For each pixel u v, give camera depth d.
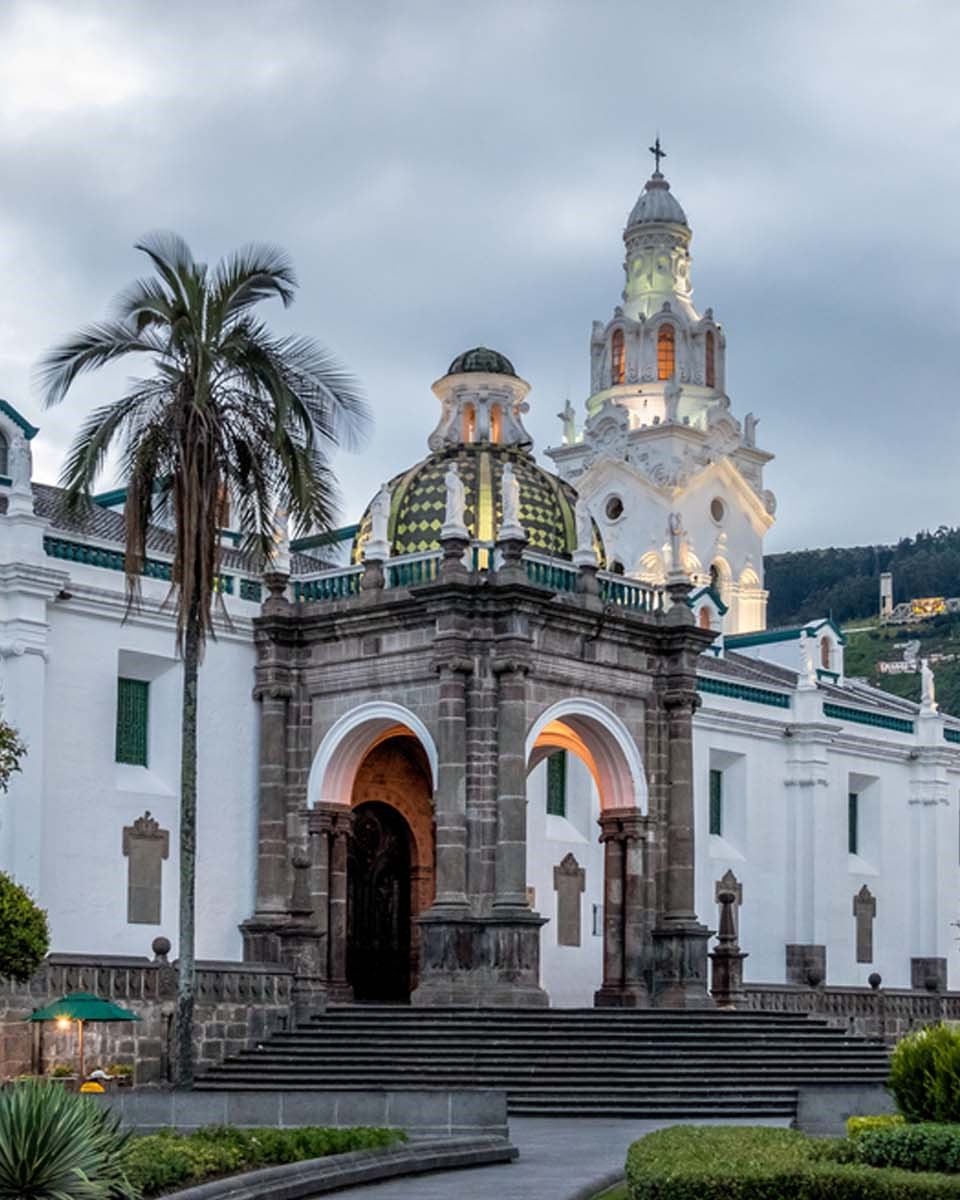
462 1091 29.52
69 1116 19.70
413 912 52.00
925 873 67.94
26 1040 36.19
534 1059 38.75
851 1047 42.69
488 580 43.94
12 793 41.19
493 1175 26.23
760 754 61.94
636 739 47.44
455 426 50.31
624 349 91.94
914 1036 25.34
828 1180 19.36
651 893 47.12
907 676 151.50
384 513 46.69
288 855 46.81
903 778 68.25
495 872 43.06
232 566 47.91
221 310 35.78
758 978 60.62
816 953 61.81
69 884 42.84
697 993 46.50
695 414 90.50
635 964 46.66
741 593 91.06
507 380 50.66
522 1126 34.06
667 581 48.88
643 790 47.28
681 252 93.62
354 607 45.84
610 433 90.19
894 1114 27.38
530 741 44.28
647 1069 38.72
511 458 49.75
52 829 42.59
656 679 48.16
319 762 46.69
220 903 46.06
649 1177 19.67
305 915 44.09
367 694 46.00
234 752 46.88
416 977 51.75
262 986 41.47
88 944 43.12
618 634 46.91
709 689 59.97
